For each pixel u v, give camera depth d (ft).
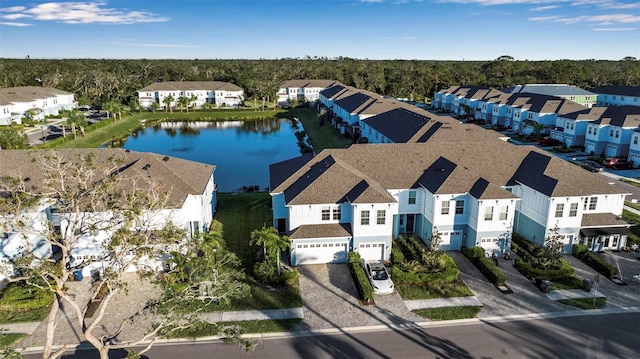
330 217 119.34
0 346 67.97
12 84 491.72
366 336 87.51
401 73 575.38
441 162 139.64
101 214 88.17
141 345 83.87
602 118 245.24
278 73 628.28
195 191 123.24
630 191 181.78
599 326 90.68
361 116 269.64
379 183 130.72
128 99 464.65
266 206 160.66
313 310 96.53
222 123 380.78
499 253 123.24
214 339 86.28
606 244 128.16
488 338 86.74
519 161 144.46
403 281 106.93
